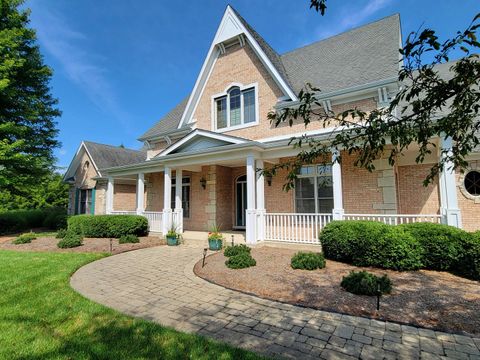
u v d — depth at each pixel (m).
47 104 18.84
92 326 4.20
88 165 23.06
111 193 16.17
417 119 2.89
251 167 10.64
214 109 14.84
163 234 13.11
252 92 13.61
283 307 4.95
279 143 10.24
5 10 15.98
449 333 3.94
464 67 2.41
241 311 4.81
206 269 7.59
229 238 11.82
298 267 7.32
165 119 18.42
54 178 29.73
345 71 11.86
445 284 5.99
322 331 4.05
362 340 3.78
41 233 17.30
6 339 3.80
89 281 6.67
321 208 11.27
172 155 12.48
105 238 13.51
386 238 7.20
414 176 10.98
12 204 25.62
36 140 17.77
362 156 3.23
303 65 14.11
